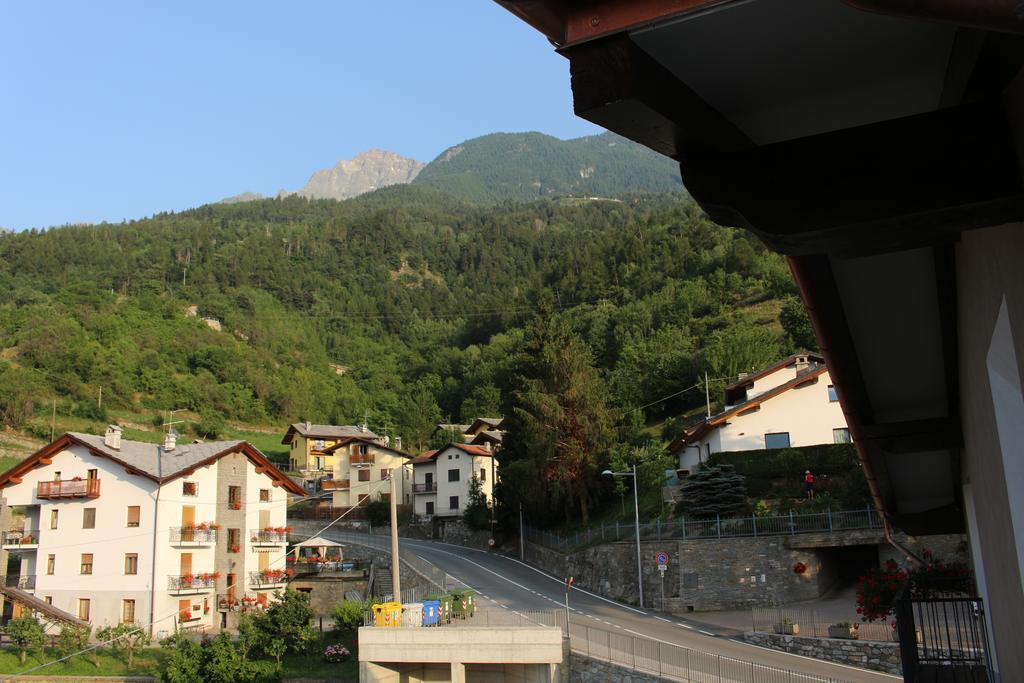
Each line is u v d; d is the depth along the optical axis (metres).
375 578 50.44
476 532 62.00
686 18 2.48
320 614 49.25
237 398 117.06
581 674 26.19
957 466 8.41
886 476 8.75
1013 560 4.73
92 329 114.69
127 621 40.56
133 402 105.31
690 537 36.81
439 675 29.56
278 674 33.03
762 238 3.20
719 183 3.15
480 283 199.88
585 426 50.72
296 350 147.62
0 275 141.00
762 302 95.25
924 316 5.42
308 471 85.75
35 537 44.47
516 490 53.66
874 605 11.73
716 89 2.99
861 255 3.37
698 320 93.75
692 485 39.84
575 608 35.88
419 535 69.44
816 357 48.47
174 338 124.50
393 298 187.62
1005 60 2.58
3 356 101.00
